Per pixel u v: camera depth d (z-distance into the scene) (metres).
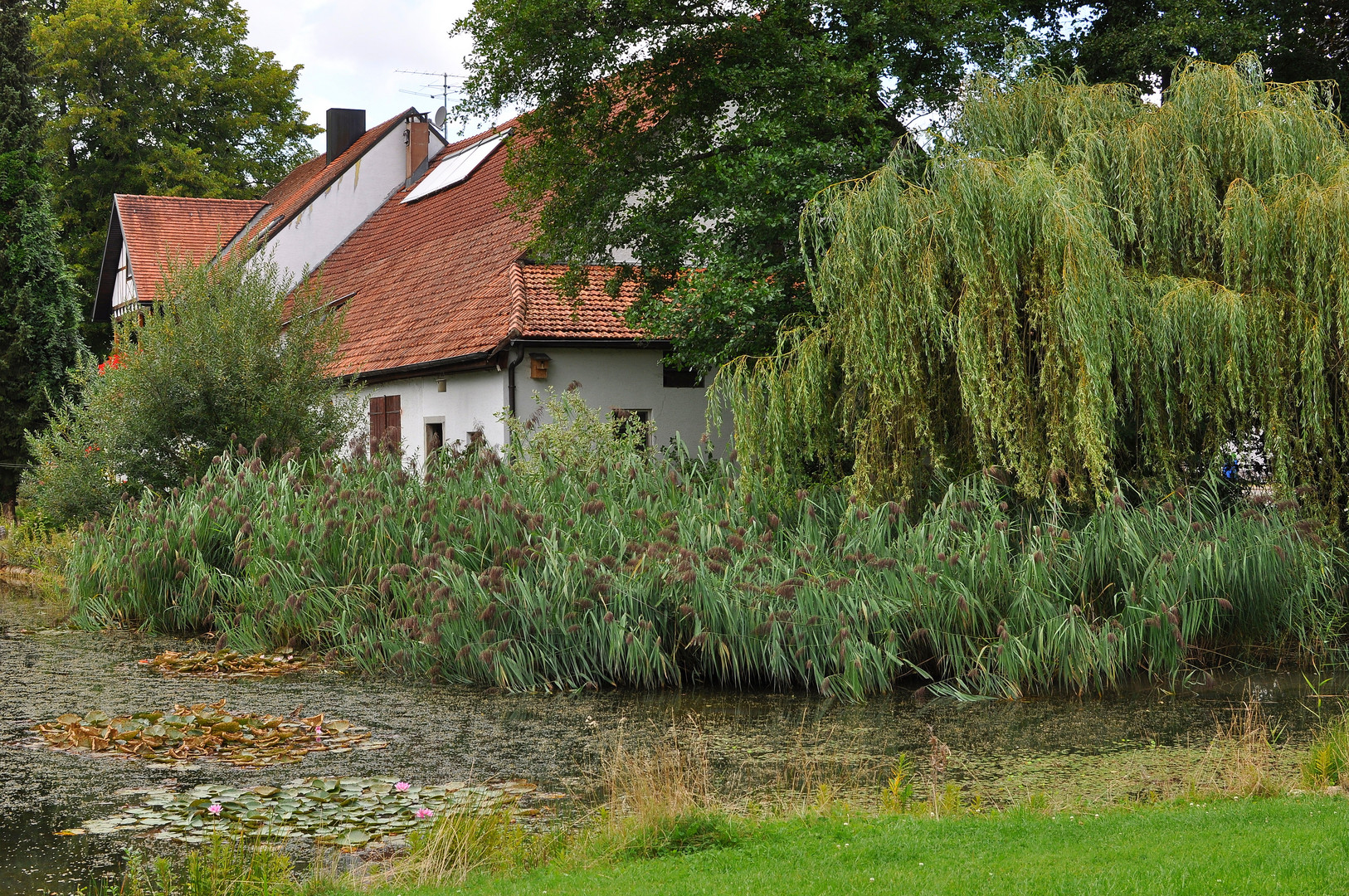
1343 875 4.73
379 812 7.07
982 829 5.98
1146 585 11.08
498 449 19.30
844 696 10.73
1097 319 10.94
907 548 11.66
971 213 11.35
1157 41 16.11
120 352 18.30
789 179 14.72
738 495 13.18
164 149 41.31
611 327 20.41
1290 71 17.77
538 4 14.88
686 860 5.67
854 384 12.48
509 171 17.27
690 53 15.91
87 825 6.77
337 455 16.53
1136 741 8.97
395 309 25.98
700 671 11.62
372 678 11.77
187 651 13.05
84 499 17.52
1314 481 11.93
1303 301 11.23
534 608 11.38
